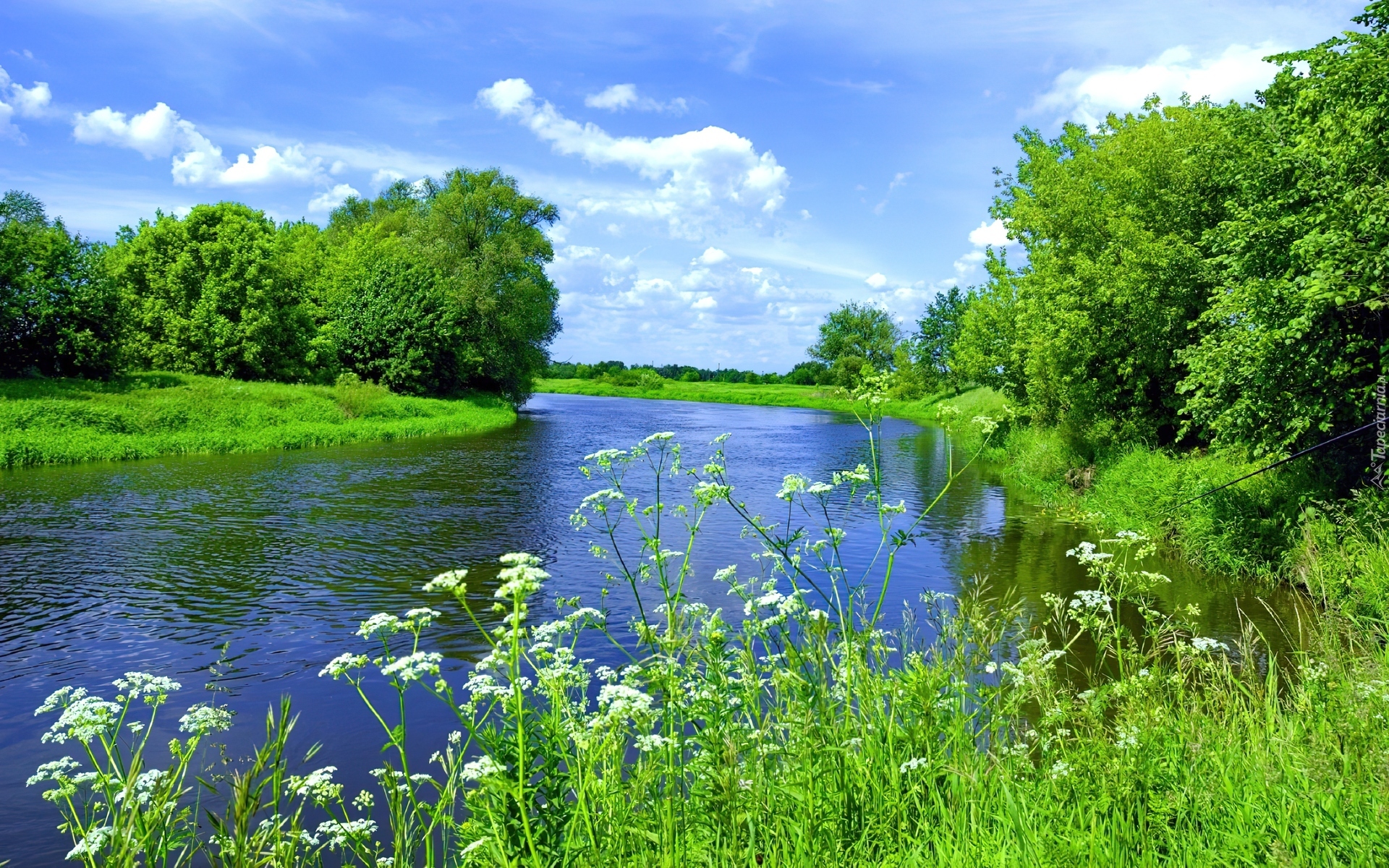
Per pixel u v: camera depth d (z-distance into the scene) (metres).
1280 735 3.73
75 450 21.92
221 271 39.53
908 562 11.83
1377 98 9.98
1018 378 27.09
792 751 3.37
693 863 2.97
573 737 3.00
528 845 2.73
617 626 8.82
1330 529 9.33
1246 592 9.83
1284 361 10.20
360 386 39.12
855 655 3.91
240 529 13.99
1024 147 27.09
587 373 137.50
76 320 30.80
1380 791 2.81
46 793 3.07
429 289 47.34
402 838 3.14
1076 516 15.72
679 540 13.36
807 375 125.62
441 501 17.17
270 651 8.25
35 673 7.63
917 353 73.25
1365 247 9.25
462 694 7.12
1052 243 22.23
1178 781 3.26
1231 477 11.94
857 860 2.99
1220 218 16.62
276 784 2.75
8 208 30.94
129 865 2.72
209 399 29.88
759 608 4.17
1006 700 3.90
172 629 8.88
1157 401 18.59
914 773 3.42
